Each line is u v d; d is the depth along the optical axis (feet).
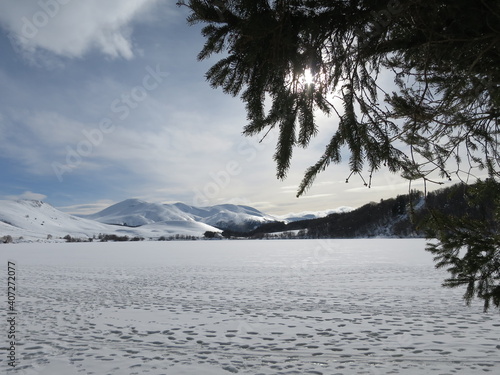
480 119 8.73
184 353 26.27
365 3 5.99
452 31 6.20
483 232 8.76
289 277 79.92
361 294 54.44
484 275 9.39
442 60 7.20
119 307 45.57
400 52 7.13
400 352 26.04
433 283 65.77
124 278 81.30
